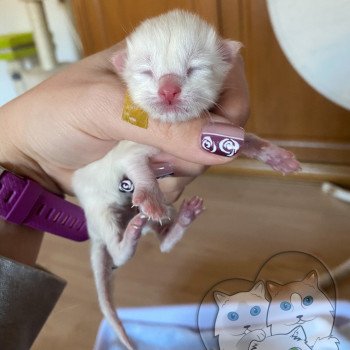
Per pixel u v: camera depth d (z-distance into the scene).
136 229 0.15
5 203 0.15
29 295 0.14
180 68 0.13
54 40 0.39
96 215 0.16
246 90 0.15
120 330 0.16
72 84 0.14
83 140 0.15
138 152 0.15
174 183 0.18
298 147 0.30
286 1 0.17
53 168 0.17
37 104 0.15
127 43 0.15
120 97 0.13
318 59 0.18
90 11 0.31
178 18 0.15
